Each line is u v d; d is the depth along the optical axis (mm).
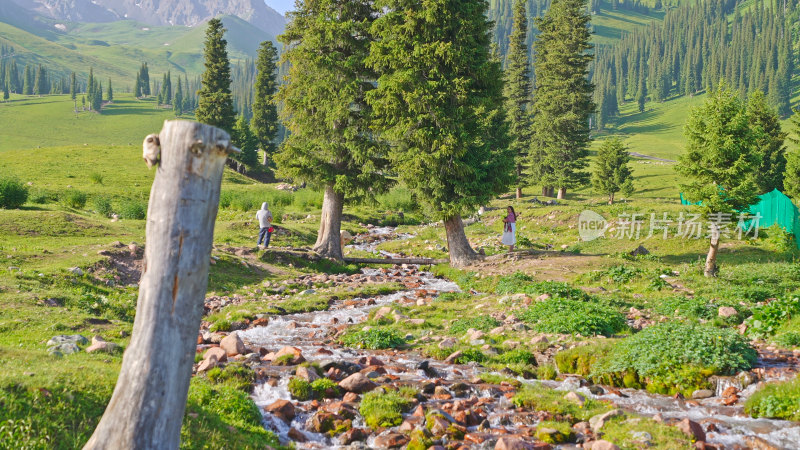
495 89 25234
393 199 52312
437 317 16266
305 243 30828
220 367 9883
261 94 90000
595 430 7941
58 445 5570
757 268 21656
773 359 11055
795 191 43125
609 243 30359
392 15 24625
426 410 8539
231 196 46688
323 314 16750
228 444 6578
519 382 10094
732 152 20469
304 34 26625
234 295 18516
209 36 79062
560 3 60000
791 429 7863
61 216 24453
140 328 4566
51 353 8750
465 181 24734
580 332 13133
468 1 24766
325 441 7566
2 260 16500
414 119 24266
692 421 7836
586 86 59438
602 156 62438
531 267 23359
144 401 4465
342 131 26766
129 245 19688
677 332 11109
